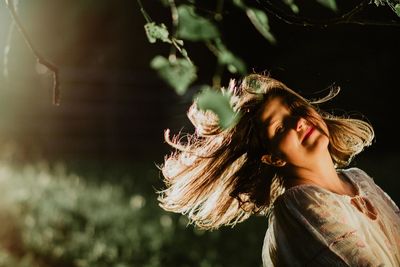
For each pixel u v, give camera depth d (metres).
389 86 13.05
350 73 9.73
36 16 9.62
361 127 2.69
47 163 15.16
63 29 10.09
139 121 18.19
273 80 2.53
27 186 10.77
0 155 15.30
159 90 18.08
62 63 16.69
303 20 2.20
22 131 16.66
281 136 2.42
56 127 17.39
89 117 17.88
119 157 17.92
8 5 2.36
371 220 2.35
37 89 16.67
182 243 7.43
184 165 2.73
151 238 7.63
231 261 6.89
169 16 6.29
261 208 2.70
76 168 14.44
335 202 2.28
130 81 17.98
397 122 14.51
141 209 9.32
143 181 12.59
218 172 2.66
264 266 2.47
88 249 7.47
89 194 10.52
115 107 18.05
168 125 17.55
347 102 12.60
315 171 2.41
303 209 2.26
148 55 13.88
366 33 8.02
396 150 14.95
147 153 18.12
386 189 10.86
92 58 15.97
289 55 5.71
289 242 2.28
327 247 2.20
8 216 8.36
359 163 14.25
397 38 8.29
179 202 2.76
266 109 2.46
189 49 7.25
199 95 1.41
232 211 2.74
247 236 7.75
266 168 2.61
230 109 1.41
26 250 7.77
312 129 2.42
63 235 8.12
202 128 2.62
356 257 2.18
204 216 2.77
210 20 1.76
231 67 1.76
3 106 16.27
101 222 8.45
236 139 2.56
